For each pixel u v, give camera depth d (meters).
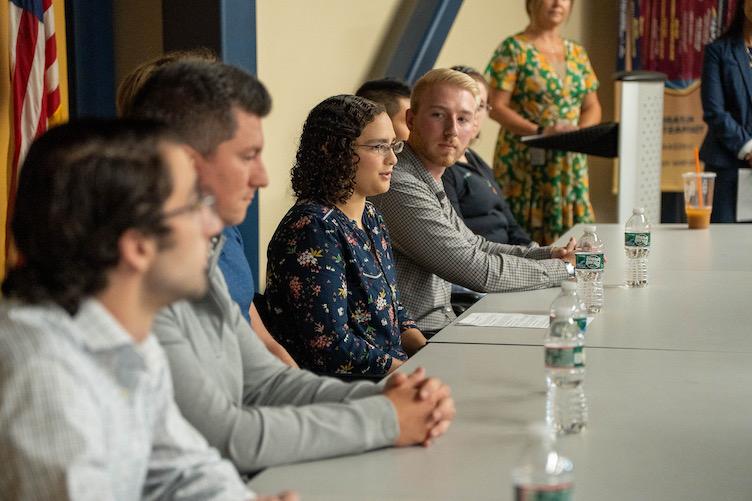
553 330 1.92
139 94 1.74
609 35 8.53
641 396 1.93
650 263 3.73
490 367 2.18
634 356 2.27
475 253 3.27
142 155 1.20
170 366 1.61
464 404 1.88
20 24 3.57
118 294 1.21
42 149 1.21
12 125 3.59
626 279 3.35
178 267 1.22
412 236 3.27
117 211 1.17
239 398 1.82
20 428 1.10
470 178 4.45
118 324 1.21
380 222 2.94
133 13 4.26
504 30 7.93
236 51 4.27
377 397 1.68
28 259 1.19
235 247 2.37
